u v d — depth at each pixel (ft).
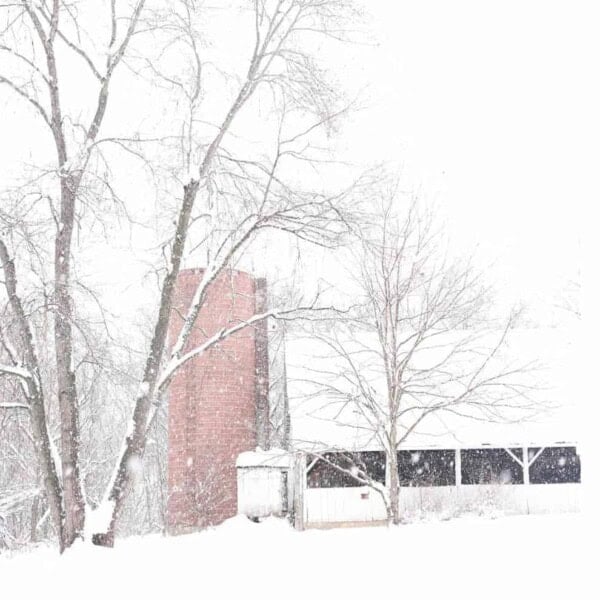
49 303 36.91
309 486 75.82
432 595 12.76
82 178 39.68
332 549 20.92
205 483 86.99
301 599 14.34
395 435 57.57
